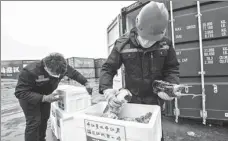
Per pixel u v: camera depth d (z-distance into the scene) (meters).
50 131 2.02
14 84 8.08
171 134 1.77
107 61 0.98
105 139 0.64
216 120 1.95
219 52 1.71
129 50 0.93
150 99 1.02
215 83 1.77
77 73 1.71
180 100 1.97
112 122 0.62
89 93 1.67
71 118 0.73
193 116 1.90
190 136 1.72
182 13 1.87
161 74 1.00
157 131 0.69
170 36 1.95
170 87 0.79
